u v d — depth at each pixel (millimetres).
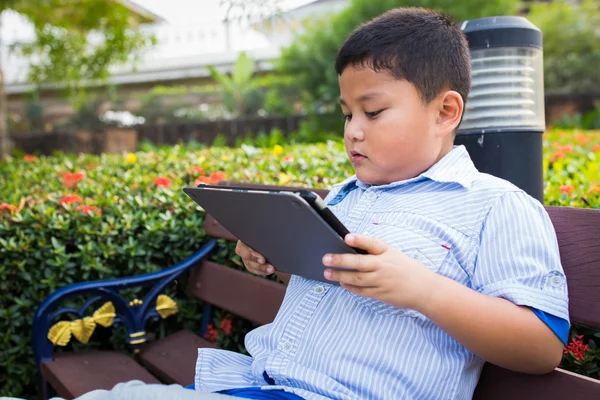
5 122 7703
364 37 1187
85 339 2076
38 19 9531
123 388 1069
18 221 2273
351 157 1252
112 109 16484
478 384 1267
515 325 1022
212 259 2326
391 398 1094
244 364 1367
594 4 13836
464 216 1163
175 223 2354
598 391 1073
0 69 7652
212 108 16078
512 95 1692
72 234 2338
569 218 1213
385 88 1163
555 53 13727
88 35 10531
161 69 18531
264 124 12734
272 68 16016
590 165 2676
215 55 18406
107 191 2777
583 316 1162
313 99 12102
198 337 2234
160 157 4203
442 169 1215
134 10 10188
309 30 12109
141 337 2150
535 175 1731
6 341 2252
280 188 1854
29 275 2258
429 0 10750
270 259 1311
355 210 1306
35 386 2402
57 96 17719
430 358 1111
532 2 14883
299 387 1153
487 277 1101
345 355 1137
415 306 1021
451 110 1215
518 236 1096
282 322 1282
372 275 993
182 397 1026
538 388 1164
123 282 2105
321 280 1219
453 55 1216
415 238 1158
